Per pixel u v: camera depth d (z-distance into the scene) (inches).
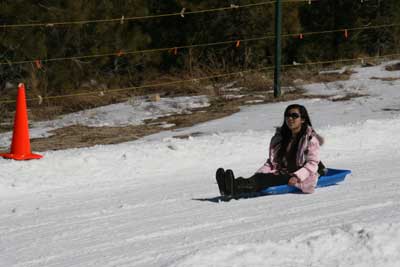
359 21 1178.0
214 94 901.2
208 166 473.7
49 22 954.1
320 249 257.1
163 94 960.9
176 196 387.2
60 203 384.5
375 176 420.5
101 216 348.2
